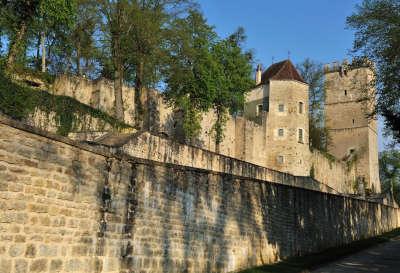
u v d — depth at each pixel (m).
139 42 30.12
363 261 23.22
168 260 14.65
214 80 37.69
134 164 13.27
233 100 44.03
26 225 9.55
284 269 19.25
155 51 30.50
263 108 59.62
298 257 23.55
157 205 14.24
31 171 9.73
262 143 54.84
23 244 9.46
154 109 40.06
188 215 15.97
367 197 62.06
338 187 68.06
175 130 42.16
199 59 36.12
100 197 11.84
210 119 46.38
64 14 24.31
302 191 26.23
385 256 25.56
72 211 10.84
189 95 37.72
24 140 9.59
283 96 57.69
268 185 22.36
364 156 73.50
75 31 29.92
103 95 35.94
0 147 9.03
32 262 9.65
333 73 77.75
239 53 42.41
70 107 25.56
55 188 10.35
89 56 31.67
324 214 29.12
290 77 58.38
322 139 73.94
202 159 29.53
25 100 21.88
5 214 9.08
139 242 13.27
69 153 10.84
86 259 11.23
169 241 14.77
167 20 30.59
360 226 36.88
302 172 56.56
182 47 31.69
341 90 76.56
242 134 50.50
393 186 93.88
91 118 27.11
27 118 22.12
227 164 32.38
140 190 13.46
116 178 12.50
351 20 23.97
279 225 23.05
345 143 75.06
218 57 41.09
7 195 9.14
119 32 29.77
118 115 31.55
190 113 38.19
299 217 25.44
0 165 9.02
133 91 38.41
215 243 17.58
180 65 33.62
